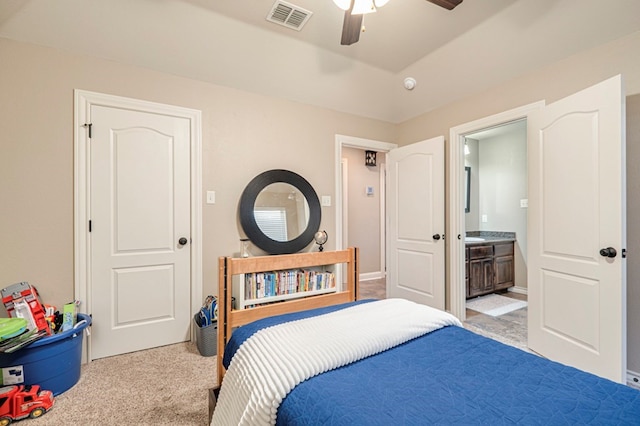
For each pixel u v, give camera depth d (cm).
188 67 255
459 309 314
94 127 229
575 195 208
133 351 243
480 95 291
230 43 247
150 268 249
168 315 256
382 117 372
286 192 306
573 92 223
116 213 236
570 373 102
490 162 477
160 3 211
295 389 94
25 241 208
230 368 122
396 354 118
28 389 170
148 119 247
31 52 210
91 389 191
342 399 87
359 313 151
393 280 379
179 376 207
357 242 505
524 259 430
